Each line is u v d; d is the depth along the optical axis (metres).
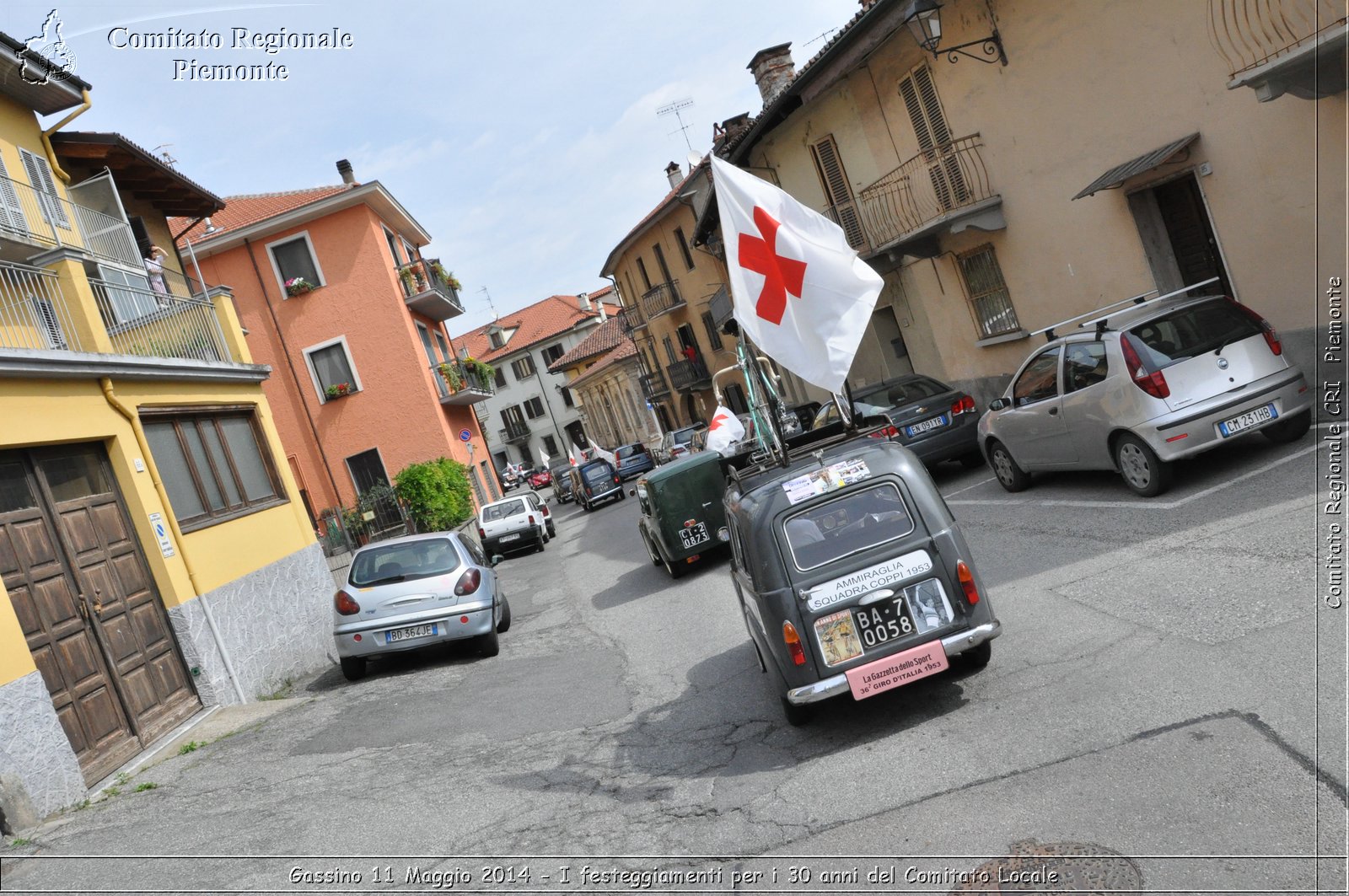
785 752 5.68
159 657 10.04
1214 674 4.91
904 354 22.78
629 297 49.91
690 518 13.46
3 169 14.24
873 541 5.61
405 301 33.06
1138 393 8.78
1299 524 6.75
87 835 6.57
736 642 8.78
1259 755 4.04
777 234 6.32
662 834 4.88
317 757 7.80
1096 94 12.56
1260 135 10.33
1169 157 11.09
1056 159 13.74
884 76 17.52
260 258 31.91
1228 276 11.41
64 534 9.09
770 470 6.44
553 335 81.31
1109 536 8.15
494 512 25.62
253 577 12.39
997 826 4.09
